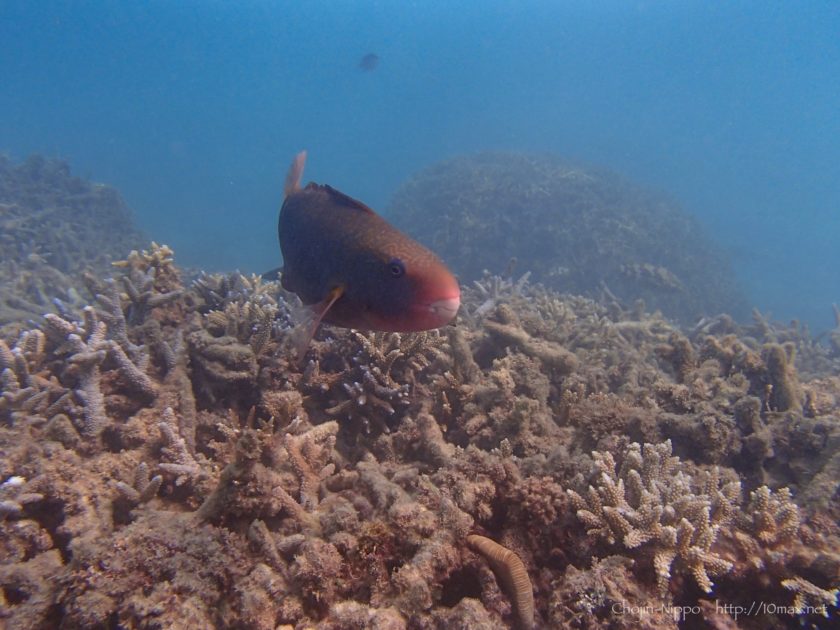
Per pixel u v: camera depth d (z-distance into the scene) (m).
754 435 5.17
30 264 13.72
